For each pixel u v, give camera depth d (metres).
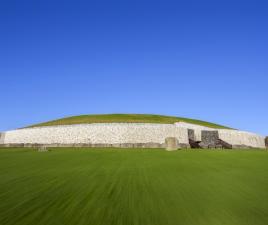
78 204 14.23
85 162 29.28
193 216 12.78
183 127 69.31
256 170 24.33
